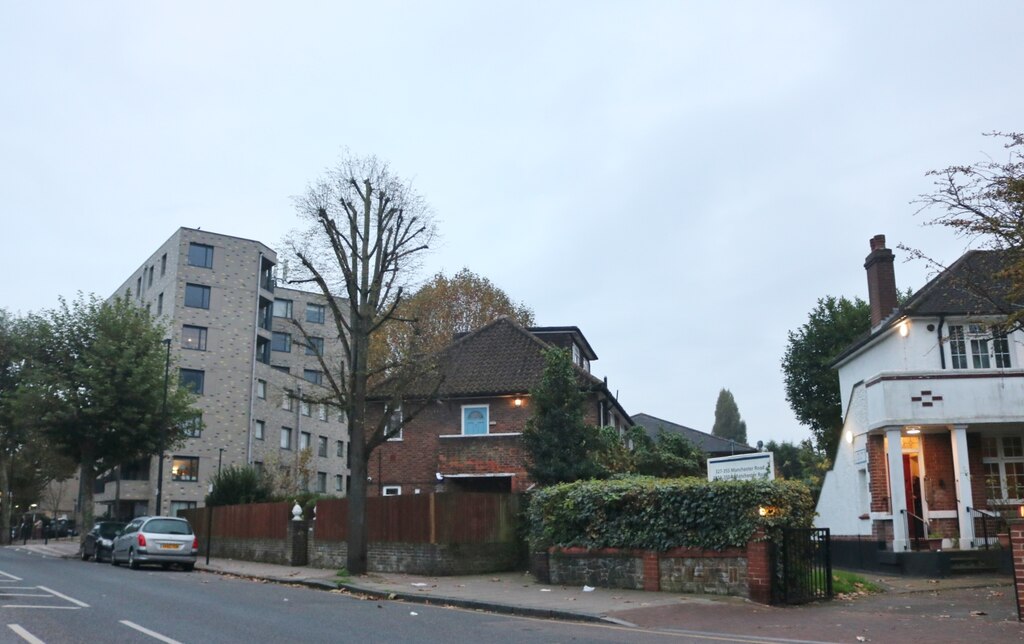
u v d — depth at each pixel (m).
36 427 35.28
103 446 35.47
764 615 14.06
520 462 30.52
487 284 50.53
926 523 23.11
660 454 29.05
